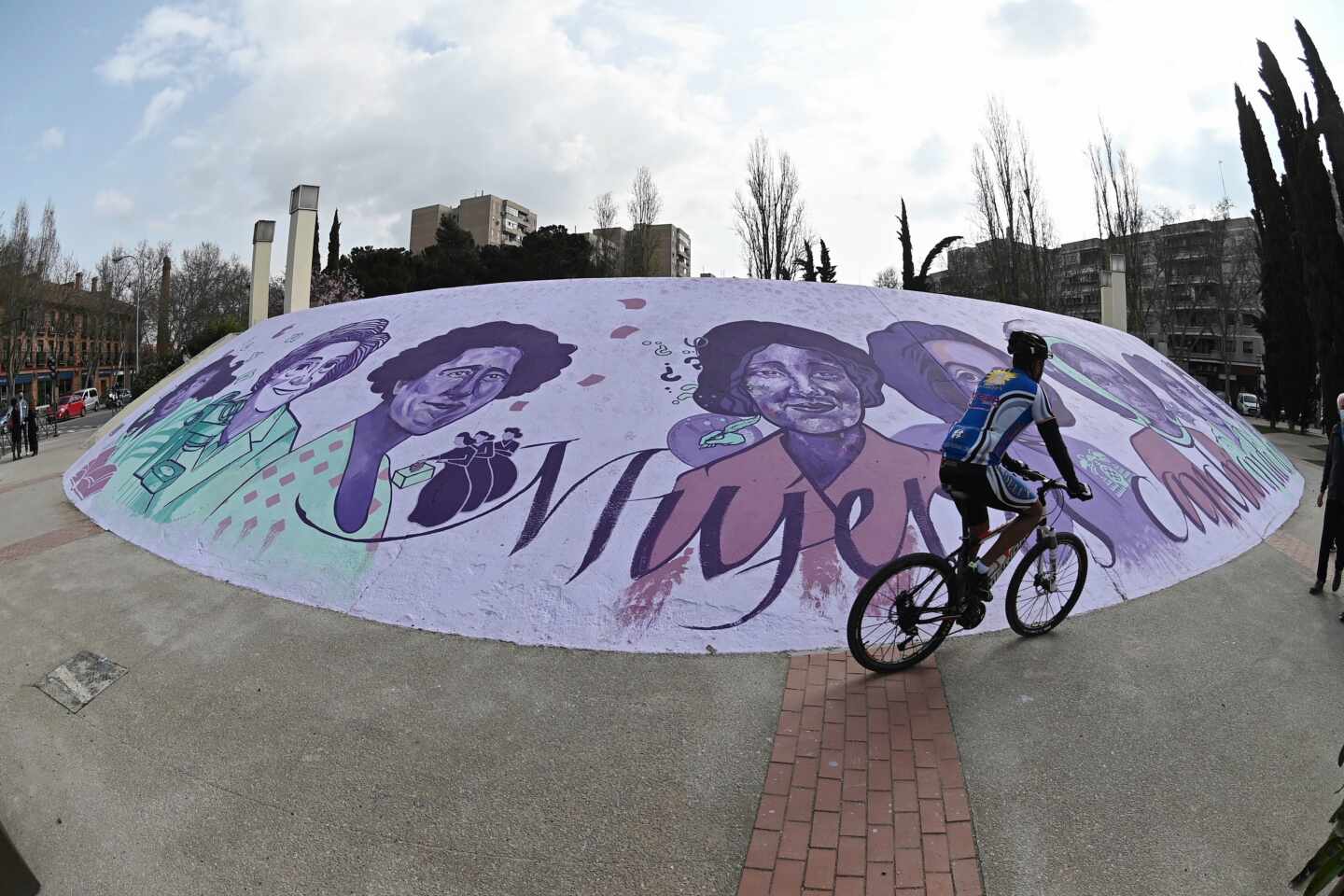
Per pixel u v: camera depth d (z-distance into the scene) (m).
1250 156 25.59
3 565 6.04
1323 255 20.17
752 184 37.28
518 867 2.49
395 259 42.66
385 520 5.34
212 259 64.69
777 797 2.83
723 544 4.84
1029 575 4.30
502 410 6.23
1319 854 1.75
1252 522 6.92
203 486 6.57
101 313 61.00
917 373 6.98
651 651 4.14
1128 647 4.14
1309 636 4.37
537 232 47.59
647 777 2.98
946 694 3.59
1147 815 2.69
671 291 8.02
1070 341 9.04
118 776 3.11
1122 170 34.38
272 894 2.40
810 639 4.22
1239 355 59.41
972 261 40.84
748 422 5.92
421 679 3.85
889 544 4.91
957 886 2.36
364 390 6.94
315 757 3.18
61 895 2.42
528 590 4.62
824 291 8.35
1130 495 6.02
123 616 4.80
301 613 4.68
